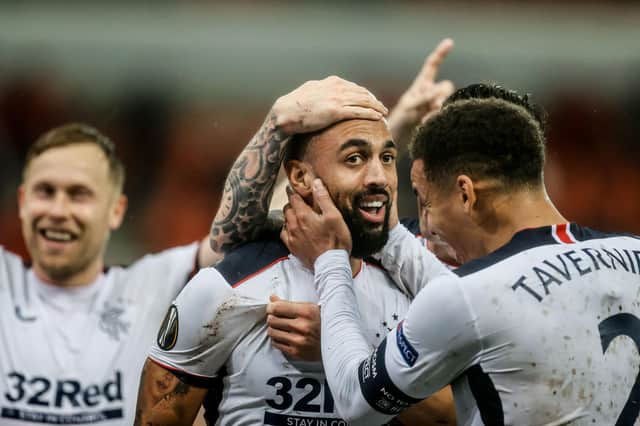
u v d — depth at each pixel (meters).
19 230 30.92
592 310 7.46
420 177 8.30
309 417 8.46
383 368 7.56
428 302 7.46
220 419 8.75
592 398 7.30
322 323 8.09
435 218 8.21
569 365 7.27
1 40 33.06
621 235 8.16
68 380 12.49
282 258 8.85
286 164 8.66
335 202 8.39
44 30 33.19
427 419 8.93
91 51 33.41
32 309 12.78
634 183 33.59
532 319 7.29
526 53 34.16
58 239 12.64
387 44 34.03
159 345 8.70
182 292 8.68
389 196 8.45
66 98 33.00
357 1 34.12
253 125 33.50
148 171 32.62
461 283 7.39
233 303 8.43
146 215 32.03
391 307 8.87
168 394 8.59
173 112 33.38
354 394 7.71
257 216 8.84
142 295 13.24
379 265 9.12
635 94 34.12
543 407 7.25
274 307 8.27
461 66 34.03
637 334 7.63
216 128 33.31
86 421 12.41
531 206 7.87
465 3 34.28
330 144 8.30
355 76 33.94
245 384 8.52
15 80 32.94
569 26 34.44
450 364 7.46
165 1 33.69
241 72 33.88
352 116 8.27
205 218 32.16
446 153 7.92
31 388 12.38
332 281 8.17
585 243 7.81
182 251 13.64
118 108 33.19
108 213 13.17
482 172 7.79
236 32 33.97
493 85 8.87
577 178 33.53
